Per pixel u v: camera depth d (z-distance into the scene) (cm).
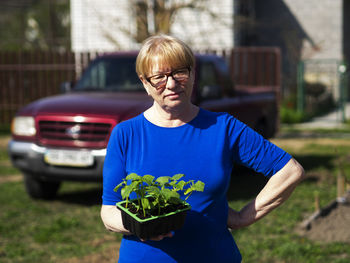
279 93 1267
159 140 203
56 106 590
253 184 726
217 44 1694
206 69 699
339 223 525
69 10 2756
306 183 722
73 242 496
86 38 1772
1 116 1498
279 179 202
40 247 485
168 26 1483
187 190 188
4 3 2380
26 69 1473
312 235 495
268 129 869
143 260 200
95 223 559
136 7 1534
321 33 2038
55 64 1461
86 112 565
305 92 1825
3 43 2591
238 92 796
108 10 1744
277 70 1262
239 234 500
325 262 423
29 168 588
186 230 201
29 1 2423
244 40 1888
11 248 480
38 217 584
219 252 205
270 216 557
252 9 1986
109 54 727
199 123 206
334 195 646
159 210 181
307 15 2042
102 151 552
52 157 571
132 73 679
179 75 194
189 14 1694
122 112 560
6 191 713
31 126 591
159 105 203
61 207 628
